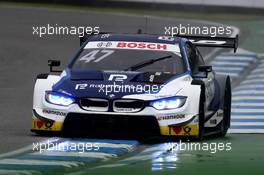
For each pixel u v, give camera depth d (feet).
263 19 346.74
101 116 98.53
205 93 106.22
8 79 180.14
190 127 99.30
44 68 199.31
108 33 117.50
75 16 312.50
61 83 102.12
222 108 116.37
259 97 168.04
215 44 124.16
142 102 98.58
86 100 99.14
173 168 79.56
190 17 345.51
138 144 98.07
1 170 76.23
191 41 125.29
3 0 357.00
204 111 104.68
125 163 82.58
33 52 222.48
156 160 84.94
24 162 81.56
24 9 332.39
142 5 361.51
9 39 243.40
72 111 99.04
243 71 211.61
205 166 81.25
